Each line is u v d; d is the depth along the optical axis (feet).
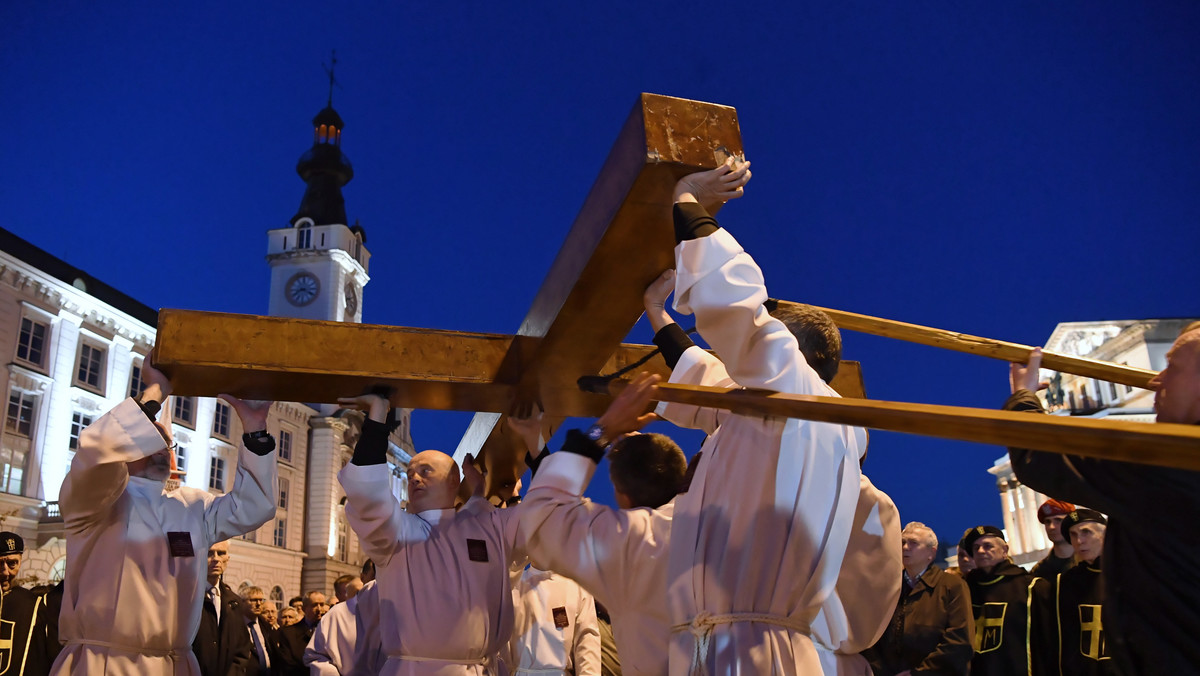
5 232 73.15
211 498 10.25
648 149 4.83
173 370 7.36
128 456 8.48
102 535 9.20
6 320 72.74
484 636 9.52
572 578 6.34
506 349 7.95
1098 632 11.21
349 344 7.59
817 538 5.05
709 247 4.92
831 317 6.63
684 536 5.42
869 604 5.68
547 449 9.02
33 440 74.02
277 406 111.86
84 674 8.81
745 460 5.24
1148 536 4.92
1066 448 3.32
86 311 81.10
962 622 11.76
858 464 5.53
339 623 13.76
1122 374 5.93
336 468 119.65
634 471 7.13
